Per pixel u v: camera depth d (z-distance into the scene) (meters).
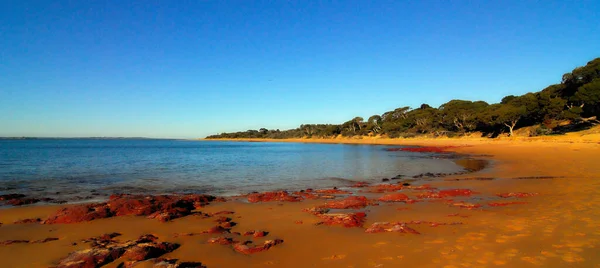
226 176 21.86
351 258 6.15
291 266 5.88
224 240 7.36
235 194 15.04
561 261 5.61
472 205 10.49
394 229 7.83
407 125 107.94
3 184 18.09
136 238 7.75
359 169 25.72
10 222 9.31
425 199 12.09
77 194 15.05
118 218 9.65
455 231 7.63
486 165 25.38
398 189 14.90
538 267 5.41
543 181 15.24
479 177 18.25
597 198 10.73
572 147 35.12
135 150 70.44
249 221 9.30
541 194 11.98
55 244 7.27
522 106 60.53
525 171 19.73
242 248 6.80
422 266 5.64
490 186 14.62
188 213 10.38
